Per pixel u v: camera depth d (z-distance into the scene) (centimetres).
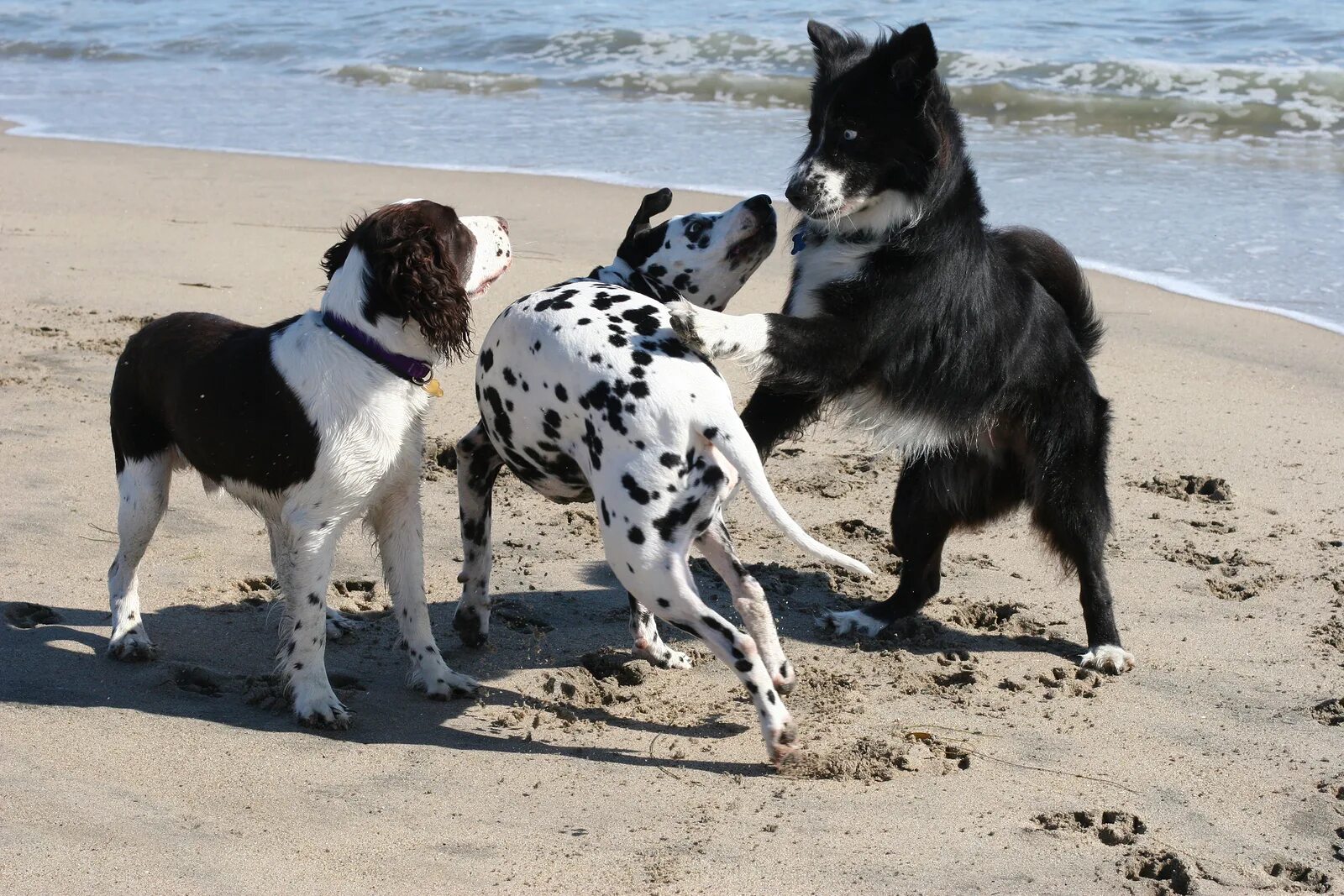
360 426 469
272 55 2156
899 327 539
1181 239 1127
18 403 787
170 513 666
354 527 669
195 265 1073
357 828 408
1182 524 695
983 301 554
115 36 2377
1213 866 405
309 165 1443
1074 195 1247
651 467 441
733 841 408
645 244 527
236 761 447
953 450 583
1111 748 481
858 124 539
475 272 493
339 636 559
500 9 2314
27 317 945
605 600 606
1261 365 900
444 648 555
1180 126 1501
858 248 552
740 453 438
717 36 1938
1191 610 603
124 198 1303
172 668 512
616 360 453
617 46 1981
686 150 1440
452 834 407
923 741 483
